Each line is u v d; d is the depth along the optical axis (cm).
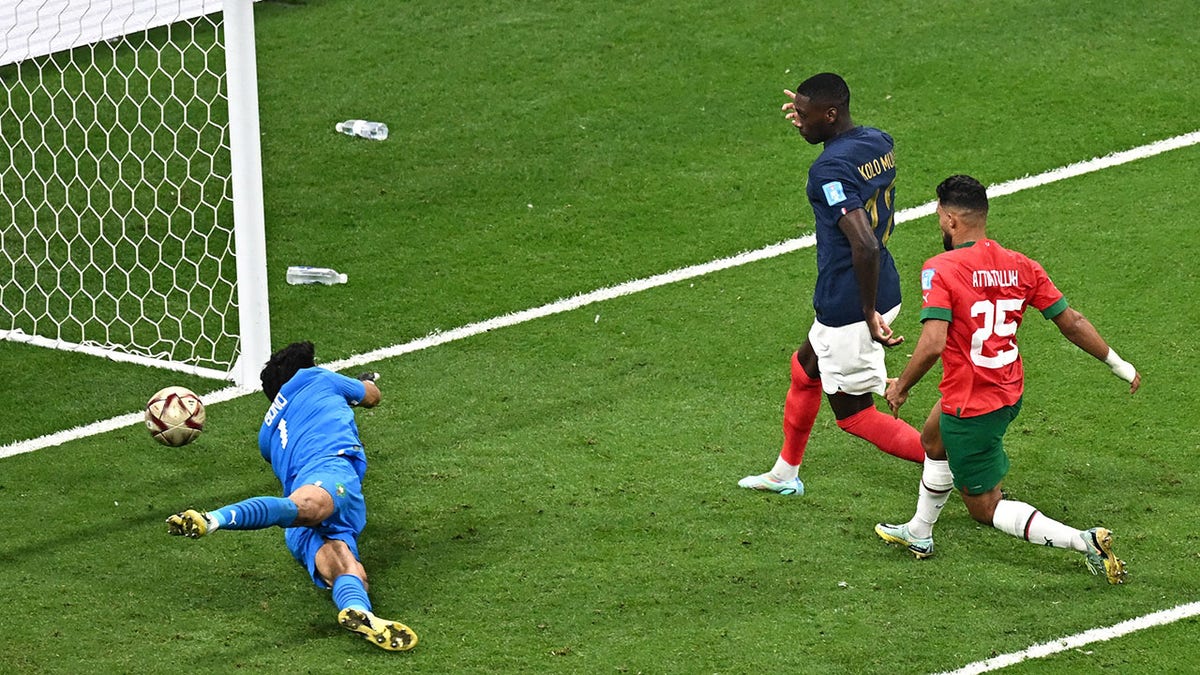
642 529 1797
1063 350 2166
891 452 1788
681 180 2728
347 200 2702
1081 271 2359
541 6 3456
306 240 2567
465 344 2255
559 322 2308
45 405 2122
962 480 1652
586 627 1612
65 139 2795
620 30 3312
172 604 1664
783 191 2673
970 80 2998
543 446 1986
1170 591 1652
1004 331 1591
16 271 2502
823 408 2062
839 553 1744
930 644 1574
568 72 3148
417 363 2206
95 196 2711
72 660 1560
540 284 2419
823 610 1636
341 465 1664
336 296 2394
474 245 2545
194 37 3222
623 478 1909
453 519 1823
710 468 1928
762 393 2106
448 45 3291
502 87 3103
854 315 1705
